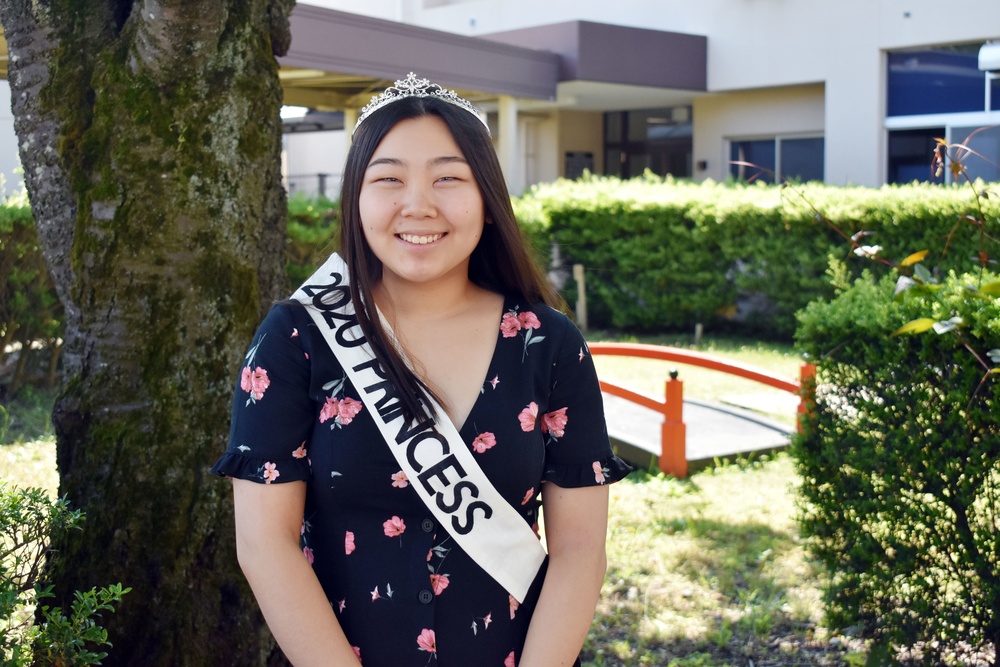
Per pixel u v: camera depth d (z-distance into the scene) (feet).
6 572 7.77
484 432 5.61
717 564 14.98
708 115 52.65
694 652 12.20
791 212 34.55
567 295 40.60
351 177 5.76
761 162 51.06
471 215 5.71
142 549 8.75
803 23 47.01
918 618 11.01
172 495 8.80
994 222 27.61
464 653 5.59
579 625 5.70
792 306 35.63
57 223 9.09
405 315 5.90
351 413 5.53
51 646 7.23
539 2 56.70
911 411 10.79
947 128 43.29
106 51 8.92
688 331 39.34
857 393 11.44
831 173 46.80
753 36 48.93
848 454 11.37
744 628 12.78
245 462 5.49
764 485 19.13
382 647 5.55
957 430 10.48
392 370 5.49
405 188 5.61
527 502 5.81
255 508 5.49
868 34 44.83
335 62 38.58
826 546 11.84
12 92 9.22
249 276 9.19
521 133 57.93
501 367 5.78
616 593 13.93
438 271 5.64
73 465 8.94
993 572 10.39
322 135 77.15
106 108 8.77
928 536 10.86
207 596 8.93
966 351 10.29
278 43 9.92
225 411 9.03
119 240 8.74
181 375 8.88
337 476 5.51
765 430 22.56
